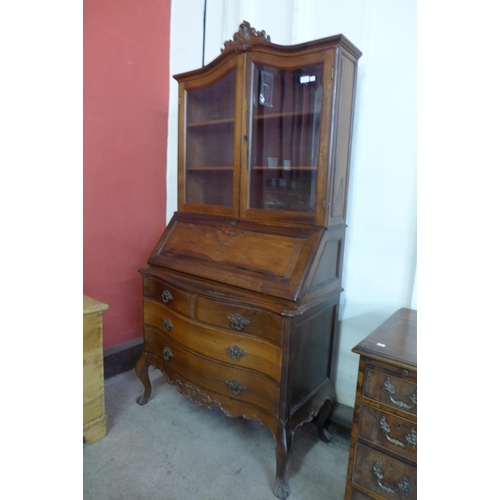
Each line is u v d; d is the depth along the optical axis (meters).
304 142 1.55
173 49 2.35
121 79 2.12
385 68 1.56
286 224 1.54
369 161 1.65
